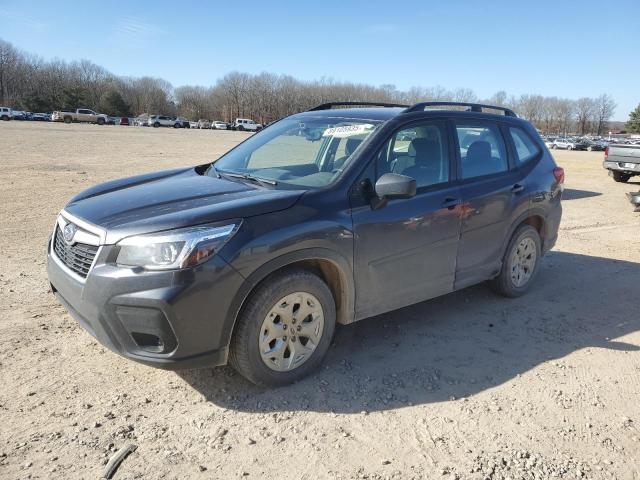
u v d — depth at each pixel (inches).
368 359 155.6
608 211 430.9
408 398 135.5
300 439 117.0
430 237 162.7
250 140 192.1
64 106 4087.1
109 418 121.3
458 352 162.9
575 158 1387.8
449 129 176.1
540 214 208.1
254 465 108.2
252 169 166.4
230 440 115.7
